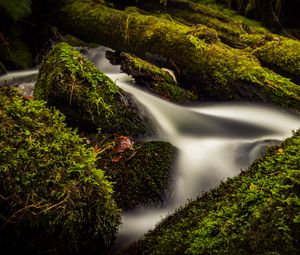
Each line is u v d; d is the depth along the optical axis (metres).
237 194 2.17
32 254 2.27
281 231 1.62
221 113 5.64
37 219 2.23
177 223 2.44
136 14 7.15
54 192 2.33
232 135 4.94
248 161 4.10
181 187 3.53
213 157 4.16
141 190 3.29
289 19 10.16
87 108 3.94
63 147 2.62
